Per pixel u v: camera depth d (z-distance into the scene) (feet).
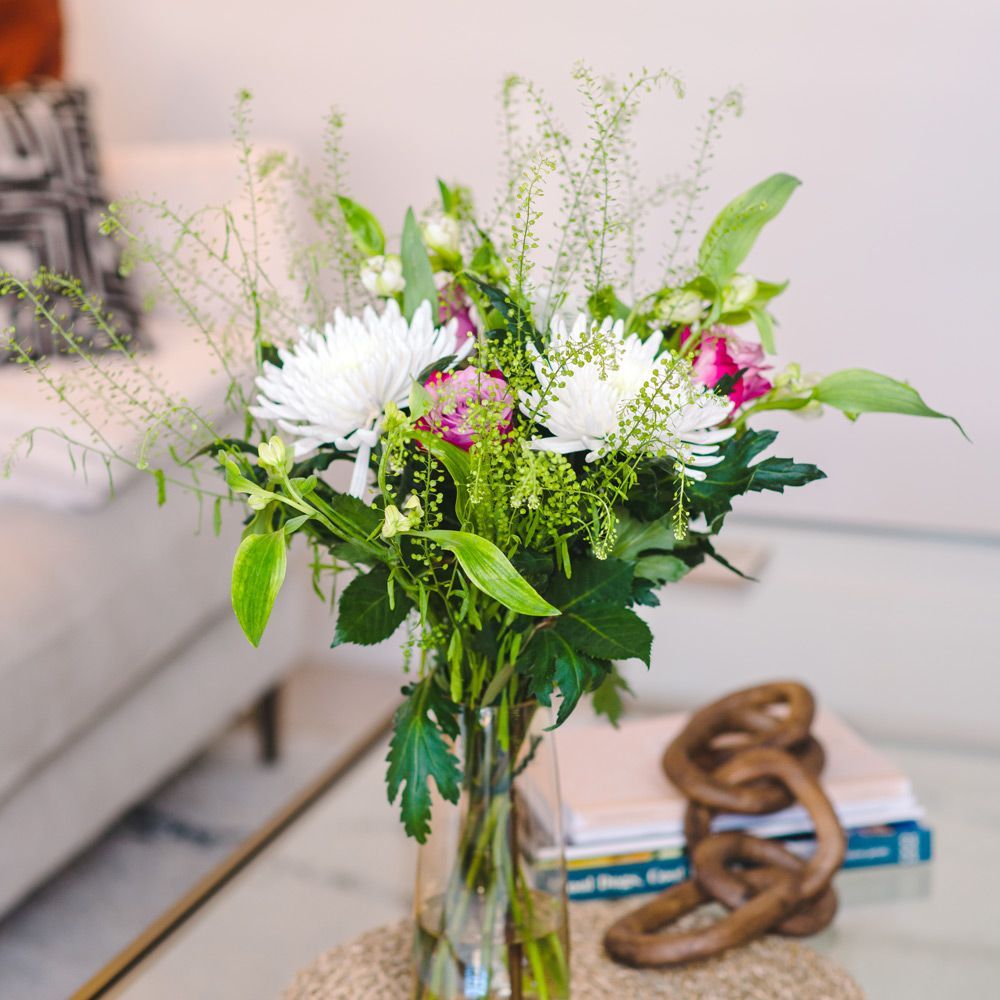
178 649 5.81
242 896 3.31
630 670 5.14
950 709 4.70
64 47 7.28
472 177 7.26
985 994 2.87
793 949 3.01
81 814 5.23
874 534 5.43
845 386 2.41
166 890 5.59
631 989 2.85
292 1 7.31
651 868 3.28
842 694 4.98
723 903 3.05
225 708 6.17
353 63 7.30
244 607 1.95
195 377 5.48
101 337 5.58
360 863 3.44
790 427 7.09
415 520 2.01
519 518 2.17
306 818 3.66
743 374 2.27
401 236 2.43
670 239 6.77
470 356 2.19
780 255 6.92
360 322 2.25
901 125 6.58
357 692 7.43
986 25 6.35
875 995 2.87
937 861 3.41
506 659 2.35
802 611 5.06
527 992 2.57
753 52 6.66
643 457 2.11
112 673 5.19
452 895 2.55
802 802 3.15
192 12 7.50
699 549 2.44
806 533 5.45
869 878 3.34
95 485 5.22
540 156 2.45
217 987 2.96
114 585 5.20
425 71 7.18
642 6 6.76
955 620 5.05
